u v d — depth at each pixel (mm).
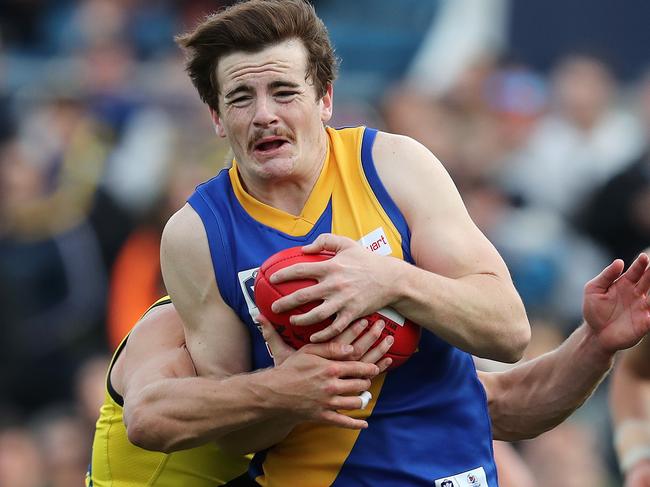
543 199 31172
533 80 35344
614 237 29656
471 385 14117
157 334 14445
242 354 13570
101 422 15453
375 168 13570
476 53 36312
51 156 30844
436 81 35250
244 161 13195
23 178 29359
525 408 15172
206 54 13164
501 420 15359
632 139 32781
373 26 38125
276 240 13383
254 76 12914
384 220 13398
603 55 35312
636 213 29422
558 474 25812
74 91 32750
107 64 33344
